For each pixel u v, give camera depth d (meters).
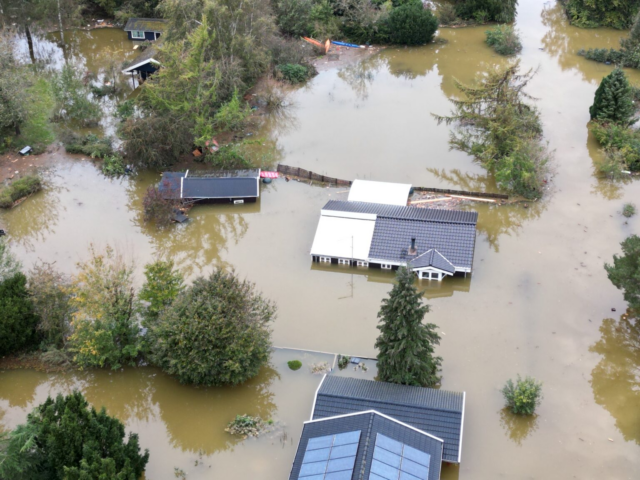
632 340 44.84
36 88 71.00
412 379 39.84
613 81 65.44
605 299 47.88
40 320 44.47
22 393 42.41
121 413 41.31
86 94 70.25
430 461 34.00
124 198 59.59
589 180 60.25
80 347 42.28
